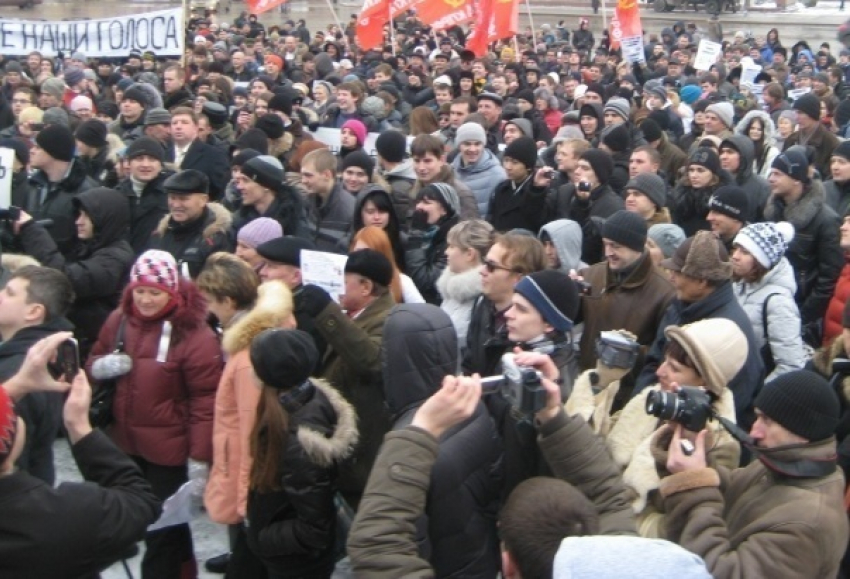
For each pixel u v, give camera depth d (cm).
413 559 279
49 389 312
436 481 312
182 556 483
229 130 1088
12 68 1477
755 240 535
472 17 1806
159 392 475
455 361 355
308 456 364
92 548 287
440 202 647
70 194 738
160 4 3747
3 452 270
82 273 638
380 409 439
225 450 450
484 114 1128
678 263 478
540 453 332
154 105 1126
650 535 331
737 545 316
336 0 4009
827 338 611
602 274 543
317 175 711
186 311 479
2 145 818
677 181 887
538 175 775
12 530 275
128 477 312
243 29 2930
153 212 733
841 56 2962
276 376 366
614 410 464
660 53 2617
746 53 2873
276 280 479
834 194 831
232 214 738
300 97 1188
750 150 848
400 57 1948
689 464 317
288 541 377
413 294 557
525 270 461
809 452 318
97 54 1681
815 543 305
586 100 1330
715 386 361
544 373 307
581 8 4266
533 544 254
